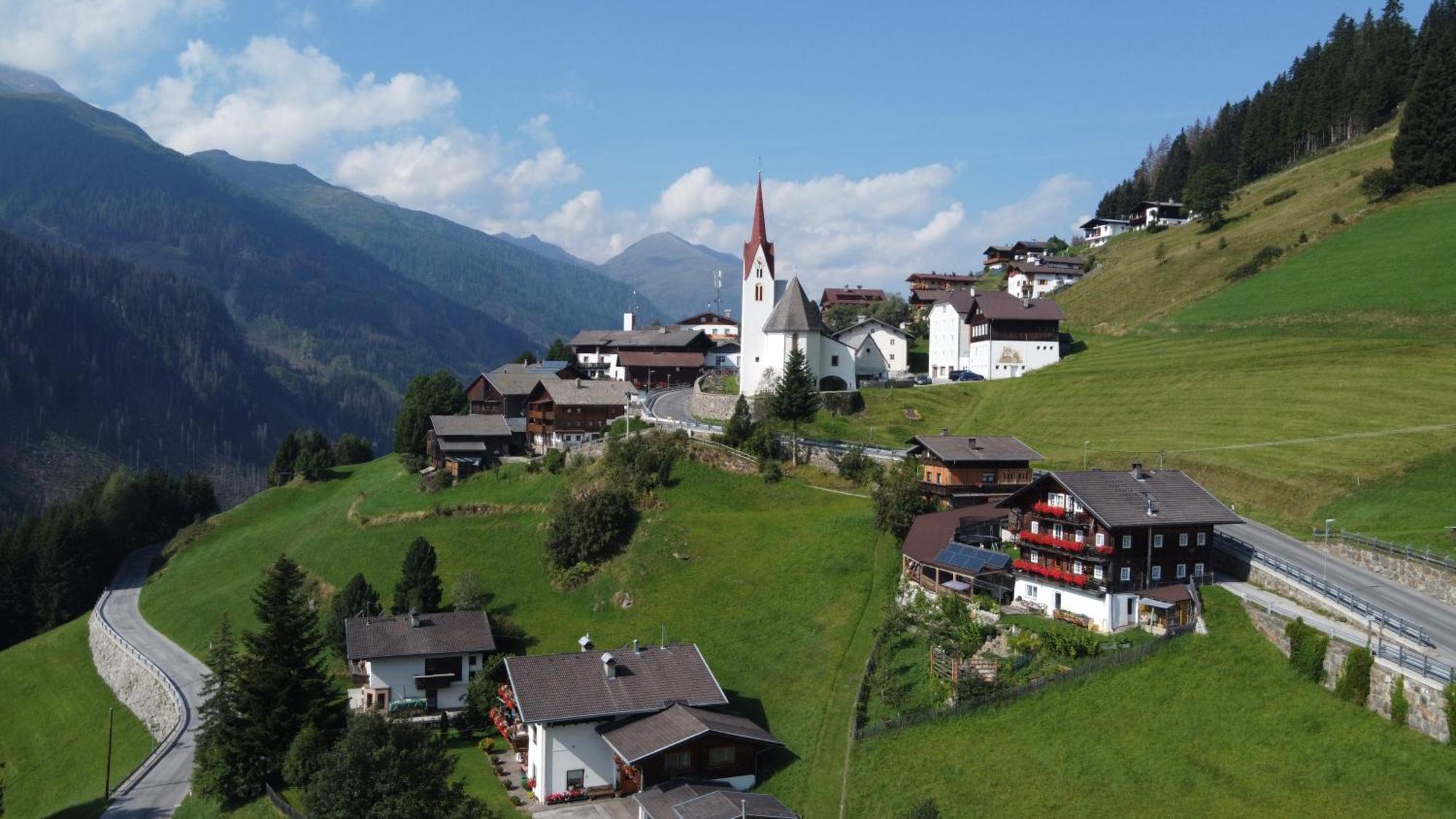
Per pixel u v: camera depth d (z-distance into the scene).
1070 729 61.72
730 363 198.62
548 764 69.19
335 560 121.88
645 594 98.75
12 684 124.25
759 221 148.38
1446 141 171.88
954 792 59.25
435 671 87.12
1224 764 56.22
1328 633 61.69
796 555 96.44
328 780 55.94
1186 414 120.62
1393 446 97.50
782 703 76.00
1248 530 88.88
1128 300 187.12
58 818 84.88
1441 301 132.38
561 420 142.00
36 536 153.38
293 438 185.62
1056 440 121.94
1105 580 70.88
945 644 71.06
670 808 61.53
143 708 105.50
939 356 165.88
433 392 170.75
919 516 91.12
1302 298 150.62
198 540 156.00
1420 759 52.41
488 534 118.44
